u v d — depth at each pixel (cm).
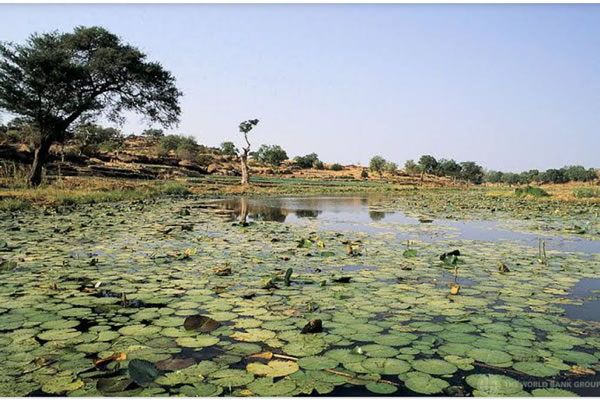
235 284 431
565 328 307
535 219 1248
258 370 238
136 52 2058
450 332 298
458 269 513
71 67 1853
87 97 2044
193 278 455
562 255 616
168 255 585
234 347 270
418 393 213
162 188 2583
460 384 222
